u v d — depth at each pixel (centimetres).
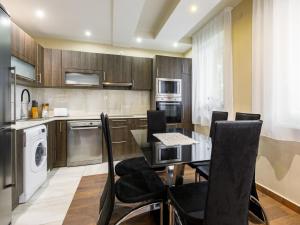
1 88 149
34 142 223
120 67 392
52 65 349
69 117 348
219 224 101
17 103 296
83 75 370
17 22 308
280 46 200
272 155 224
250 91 260
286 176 208
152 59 415
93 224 173
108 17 294
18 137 197
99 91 409
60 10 270
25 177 206
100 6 262
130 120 375
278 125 203
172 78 405
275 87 206
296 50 188
